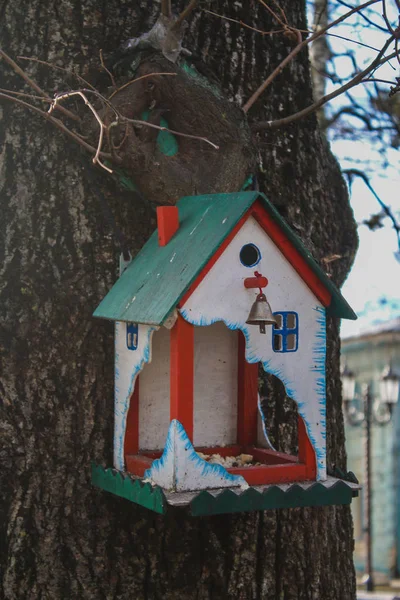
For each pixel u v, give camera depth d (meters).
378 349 12.70
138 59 2.78
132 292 2.54
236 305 2.39
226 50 3.10
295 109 3.28
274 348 2.46
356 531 12.75
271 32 2.97
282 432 3.03
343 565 3.26
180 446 2.29
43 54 2.84
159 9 2.96
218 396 2.80
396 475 12.48
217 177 2.80
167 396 2.75
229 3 3.12
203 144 2.82
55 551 2.69
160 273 2.48
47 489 2.70
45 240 2.77
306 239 2.99
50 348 2.73
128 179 2.74
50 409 2.72
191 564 2.79
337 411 3.37
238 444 2.82
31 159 2.79
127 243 2.81
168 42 2.79
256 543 2.91
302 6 3.45
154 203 2.76
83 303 2.76
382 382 9.19
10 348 2.72
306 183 3.28
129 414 2.66
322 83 5.67
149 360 2.46
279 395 3.04
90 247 2.78
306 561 3.02
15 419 2.71
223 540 2.85
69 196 2.79
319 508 3.10
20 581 2.66
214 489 2.33
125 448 2.66
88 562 2.70
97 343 2.75
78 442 2.73
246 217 2.40
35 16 2.85
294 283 2.49
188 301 2.32
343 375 9.02
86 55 2.84
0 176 2.79
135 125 2.70
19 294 2.74
